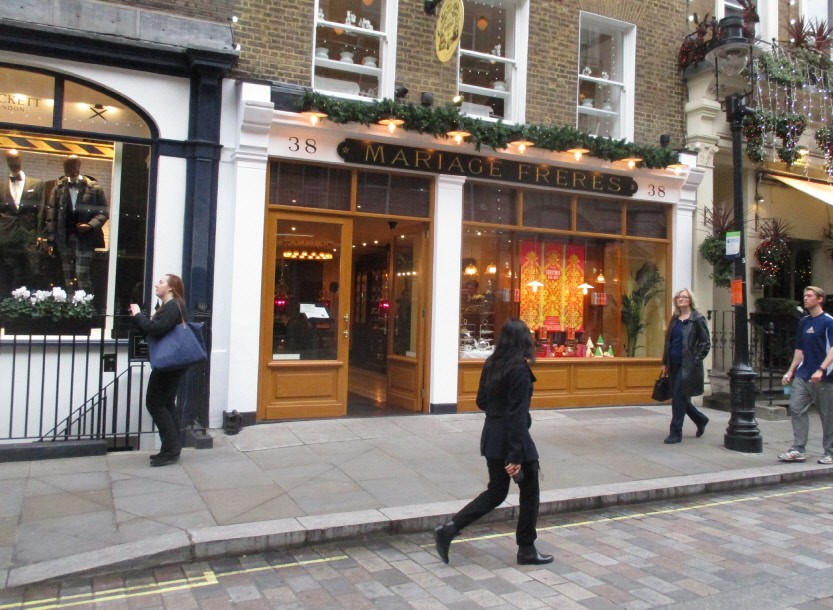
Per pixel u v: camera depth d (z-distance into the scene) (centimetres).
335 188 862
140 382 697
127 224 777
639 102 1078
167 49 759
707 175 1107
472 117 900
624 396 1059
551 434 833
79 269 762
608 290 1073
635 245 1092
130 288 776
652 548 489
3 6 701
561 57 1018
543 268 1020
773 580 430
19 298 709
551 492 586
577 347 1046
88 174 768
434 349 907
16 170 743
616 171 1016
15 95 734
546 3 1008
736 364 799
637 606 387
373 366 1062
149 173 781
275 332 833
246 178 794
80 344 730
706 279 1109
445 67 936
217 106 793
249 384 795
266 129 795
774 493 661
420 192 912
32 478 584
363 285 1112
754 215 1192
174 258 780
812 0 1270
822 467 725
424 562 451
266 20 826
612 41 1090
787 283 1312
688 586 418
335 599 389
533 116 995
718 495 647
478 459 688
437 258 909
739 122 806
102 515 493
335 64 885
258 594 394
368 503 536
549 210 1009
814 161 1223
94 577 408
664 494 621
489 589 407
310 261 852
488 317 971
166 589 397
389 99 854
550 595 400
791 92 1130
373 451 709
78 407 725
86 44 729
